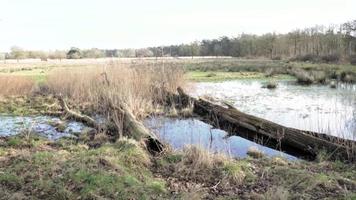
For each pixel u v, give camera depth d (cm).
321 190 627
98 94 1605
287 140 955
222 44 7850
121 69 1780
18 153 763
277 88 2436
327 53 5188
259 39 7150
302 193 613
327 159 825
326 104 1730
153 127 1179
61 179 614
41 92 2042
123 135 961
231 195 613
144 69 1864
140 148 794
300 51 6269
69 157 734
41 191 579
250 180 679
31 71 3481
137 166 714
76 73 1967
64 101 1609
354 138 1015
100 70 1877
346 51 5103
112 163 683
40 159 701
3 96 1875
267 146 1003
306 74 2830
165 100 1688
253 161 802
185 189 630
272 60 5628
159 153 809
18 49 6988
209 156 748
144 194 580
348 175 707
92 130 1119
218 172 705
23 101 1766
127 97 1412
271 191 602
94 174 623
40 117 1407
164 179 675
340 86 2500
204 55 7831
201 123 1306
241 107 1658
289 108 1623
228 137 1096
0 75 2077
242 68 4006
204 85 2656
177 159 771
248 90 2331
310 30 6362
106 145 832
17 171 649
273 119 1374
